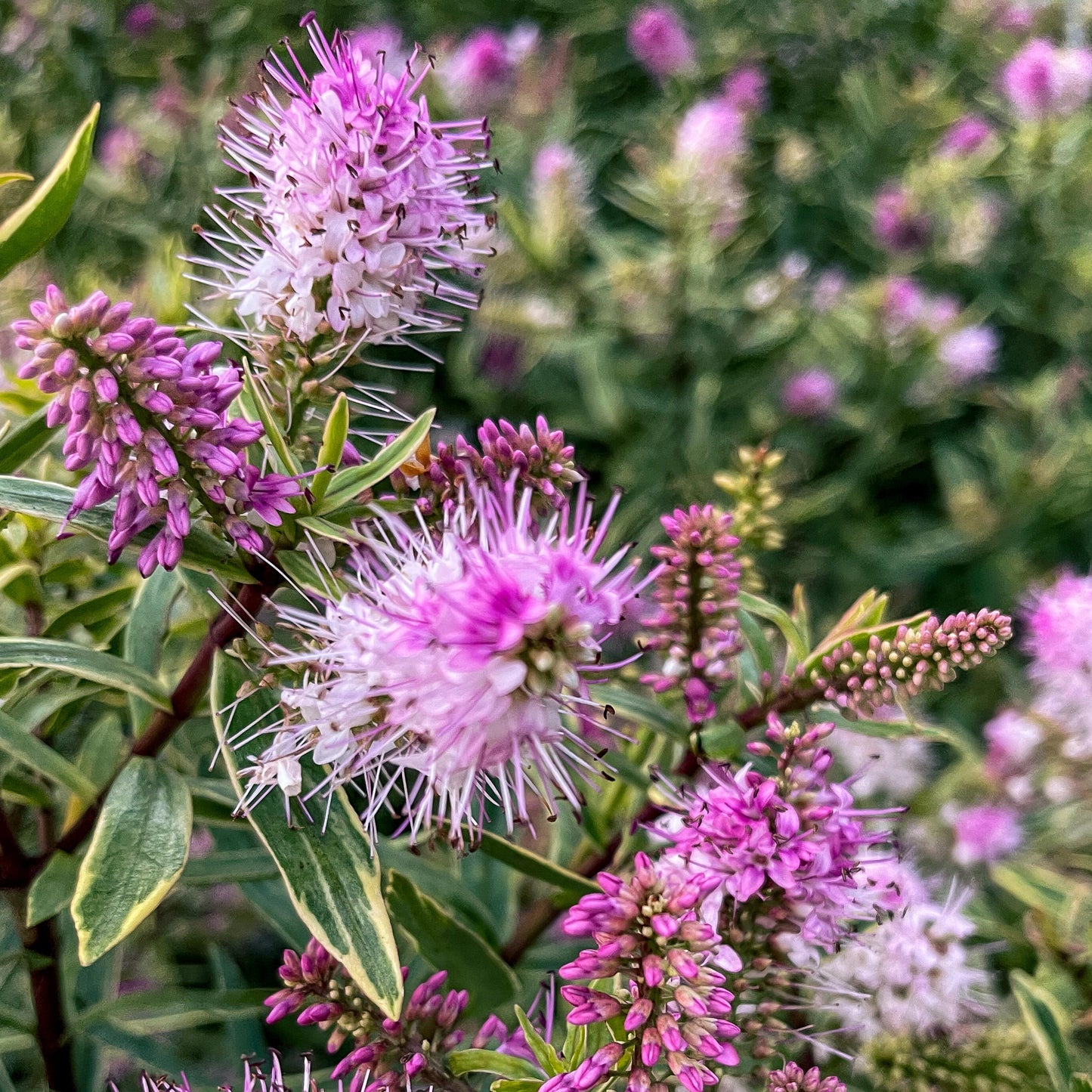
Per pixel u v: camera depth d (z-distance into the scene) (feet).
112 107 1.90
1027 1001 0.77
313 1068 0.90
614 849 0.77
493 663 0.48
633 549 1.33
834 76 2.28
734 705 0.77
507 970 0.73
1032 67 1.94
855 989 0.70
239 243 0.61
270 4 1.88
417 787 0.54
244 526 0.54
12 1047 0.76
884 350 1.69
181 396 0.51
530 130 1.83
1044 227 1.98
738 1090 0.66
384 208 0.58
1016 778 1.03
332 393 0.60
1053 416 1.70
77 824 0.67
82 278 1.07
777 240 2.02
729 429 1.69
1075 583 1.02
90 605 0.77
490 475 0.58
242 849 0.87
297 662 0.55
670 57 1.94
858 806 1.05
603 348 1.56
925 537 1.68
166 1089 0.64
